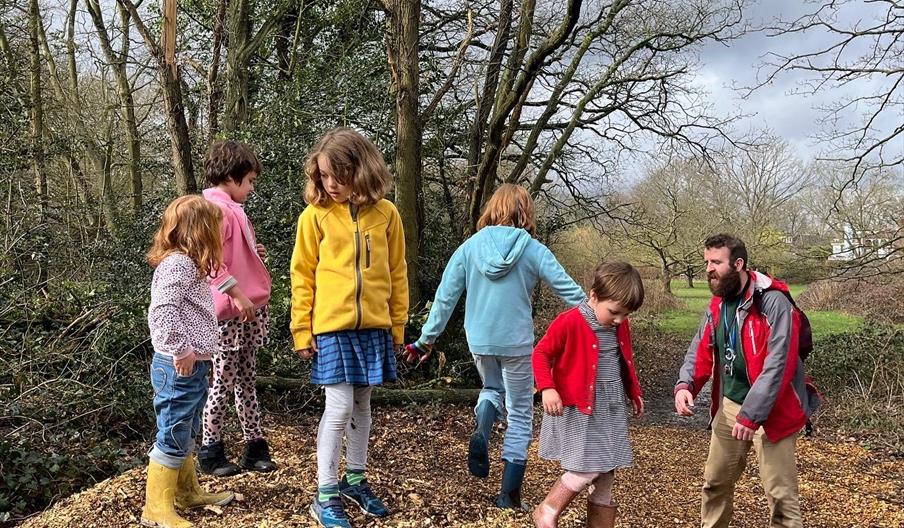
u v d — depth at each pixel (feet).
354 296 9.79
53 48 39.73
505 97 28.53
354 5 30.35
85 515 10.13
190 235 9.61
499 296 12.14
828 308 62.28
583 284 59.36
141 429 16.49
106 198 35.58
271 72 30.19
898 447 22.99
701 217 81.35
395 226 10.49
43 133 34.32
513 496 12.05
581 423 10.03
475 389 25.29
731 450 11.41
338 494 9.89
